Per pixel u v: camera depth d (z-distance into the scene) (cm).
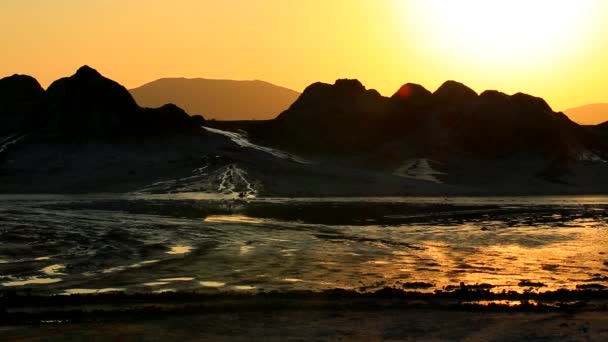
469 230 5381
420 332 2034
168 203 8719
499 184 14462
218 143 16350
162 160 14350
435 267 3331
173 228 5212
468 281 2927
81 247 3981
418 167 16088
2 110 17538
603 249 4091
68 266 3303
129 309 2314
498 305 2389
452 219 6581
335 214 7119
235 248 4050
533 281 2912
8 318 2198
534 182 14800
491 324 2127
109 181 12319
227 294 2570
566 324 2119
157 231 4959
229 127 19862
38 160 14188
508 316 2234
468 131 18550
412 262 3503
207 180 12062
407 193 11856
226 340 1955
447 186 13275
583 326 2097
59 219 5947
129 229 5072
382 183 12888
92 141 15438
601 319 2192
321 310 2323
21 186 12175
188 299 2505
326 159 17212
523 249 4091
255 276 3050
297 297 2519
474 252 3931
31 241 4184
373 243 4400
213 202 9031
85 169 13562
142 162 14138
